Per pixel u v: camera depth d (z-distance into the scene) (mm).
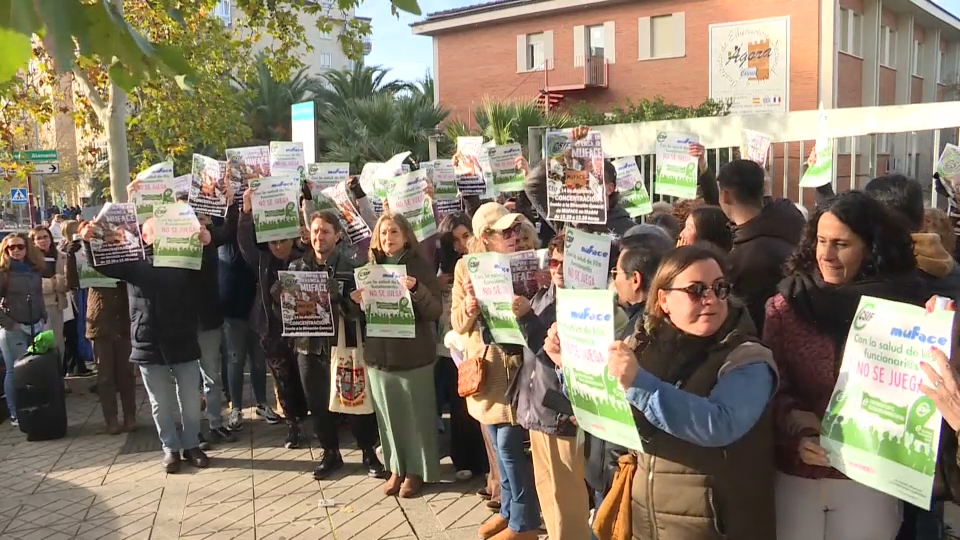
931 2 27375
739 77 22797
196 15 9383
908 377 2066
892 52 26875
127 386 6992
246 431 6703
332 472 5605
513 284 3635
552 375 3480
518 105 18359
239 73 14023
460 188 6719
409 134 20984
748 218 3730
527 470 4047
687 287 2381
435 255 5977
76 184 29219
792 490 2496
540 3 26078
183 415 5855
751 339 2395
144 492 5418
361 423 5445
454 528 4602
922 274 2637
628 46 24812
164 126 11906
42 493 5516
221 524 4809
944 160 4742
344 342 5223
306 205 6184
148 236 5621
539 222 5984
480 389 4004
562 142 4266
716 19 23031
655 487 2428
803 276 2561
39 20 1271
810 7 21500
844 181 7473
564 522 3559
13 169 11273
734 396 2268
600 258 3264
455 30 28656
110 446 6594
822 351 2430
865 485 2359
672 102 24109
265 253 5902
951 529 3609
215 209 6078
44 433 6812
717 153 6969
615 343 2348
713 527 2340
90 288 6895
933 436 2008
